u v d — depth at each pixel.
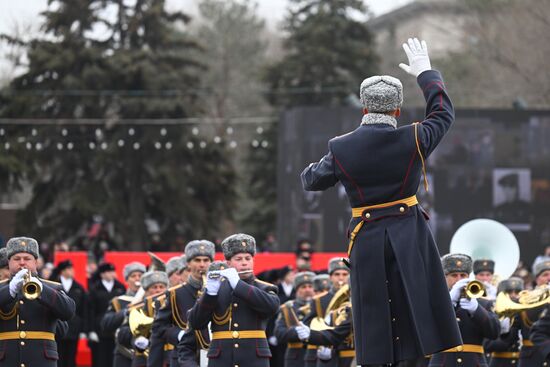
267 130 76.88
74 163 66.88
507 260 17.00
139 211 66.75
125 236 66.25
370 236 11.44
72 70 66.81
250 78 94.94
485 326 17.36
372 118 11.54
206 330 17.28
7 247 16.25
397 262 11.30
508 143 47.06
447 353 17.62
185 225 69.06
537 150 47.16
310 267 31.12
